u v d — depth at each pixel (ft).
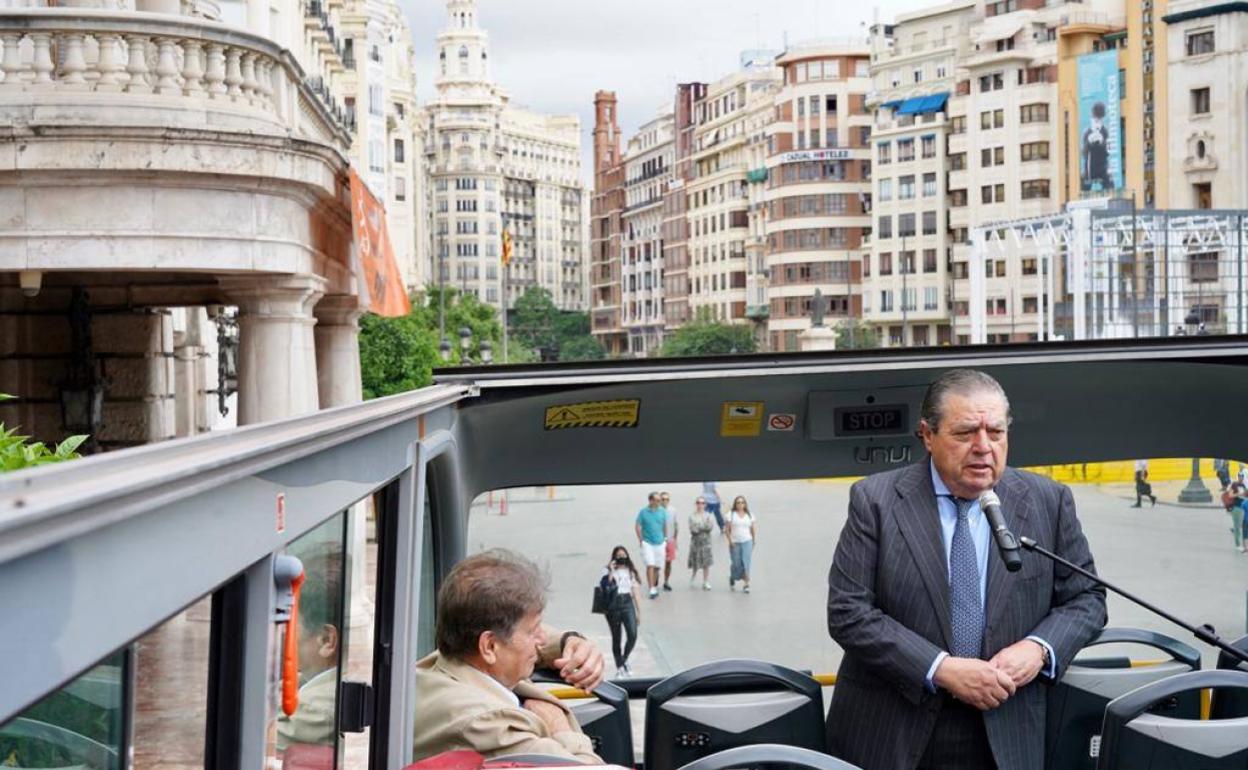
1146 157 379.96
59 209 36.37
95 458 4.09
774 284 487.20
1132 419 19.17
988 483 12.77
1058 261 376.68
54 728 4.47
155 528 4.60
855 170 476.13
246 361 43.09
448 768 8.52
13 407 51.67
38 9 35.91
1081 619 13.21
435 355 112.98
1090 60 383.24
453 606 10.43
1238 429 19.12
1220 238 197.47
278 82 41.86
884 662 12.85
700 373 17.85
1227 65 361.92
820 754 10.53
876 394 19.49
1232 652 12.57
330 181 43.04
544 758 9.60
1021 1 409.69
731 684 13.74
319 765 8.77
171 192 37.42
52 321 51.90
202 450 4.95
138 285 53.06
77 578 3.97
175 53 37.93
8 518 3.21
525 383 17.25
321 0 149.79
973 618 13.07
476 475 18.48
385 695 10.77
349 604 9.72
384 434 9.61
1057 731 14.14
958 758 13.17
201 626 5.80
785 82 488.02
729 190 541.34
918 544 13.12
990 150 408.05
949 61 431.43
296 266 41.01
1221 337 18.44
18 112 35.96
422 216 499.10
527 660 10.60
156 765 5.29
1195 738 12.38
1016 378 18.79
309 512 7.06
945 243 426.51
